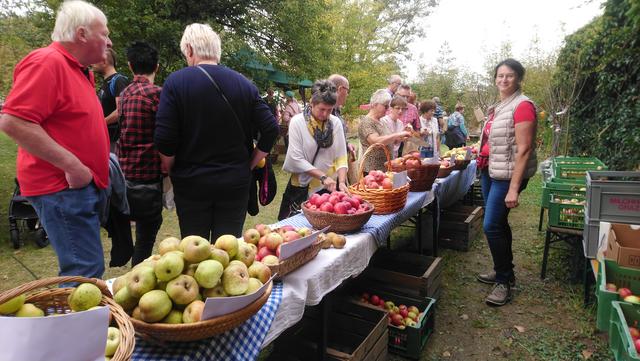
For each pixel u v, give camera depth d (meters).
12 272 3.79
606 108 5.52
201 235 2.35
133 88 2.75
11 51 8.48
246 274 1.28
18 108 1.72
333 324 2.51
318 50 10.48
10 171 7.52
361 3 16.08
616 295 2.12
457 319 3.17
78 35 1.93
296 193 3.12
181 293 1.13
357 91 14.40
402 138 3.68
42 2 7.74
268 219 5.78
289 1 9.00
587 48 6.34
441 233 4.74
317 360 2.10
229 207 2.35
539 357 2.70
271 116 2.44
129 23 7.38
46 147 1.79
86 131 2.00
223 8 8.83
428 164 3.46
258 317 1.44
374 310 2.49
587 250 2.94
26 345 0.86
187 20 8.30
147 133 2.73
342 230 2.30
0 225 4.96
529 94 11.27
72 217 1.99
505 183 3.24
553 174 4.95
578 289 3.60
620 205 2.80
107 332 0.96
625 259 2.27
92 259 2.08
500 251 3.38
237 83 2.28
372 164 3.82
